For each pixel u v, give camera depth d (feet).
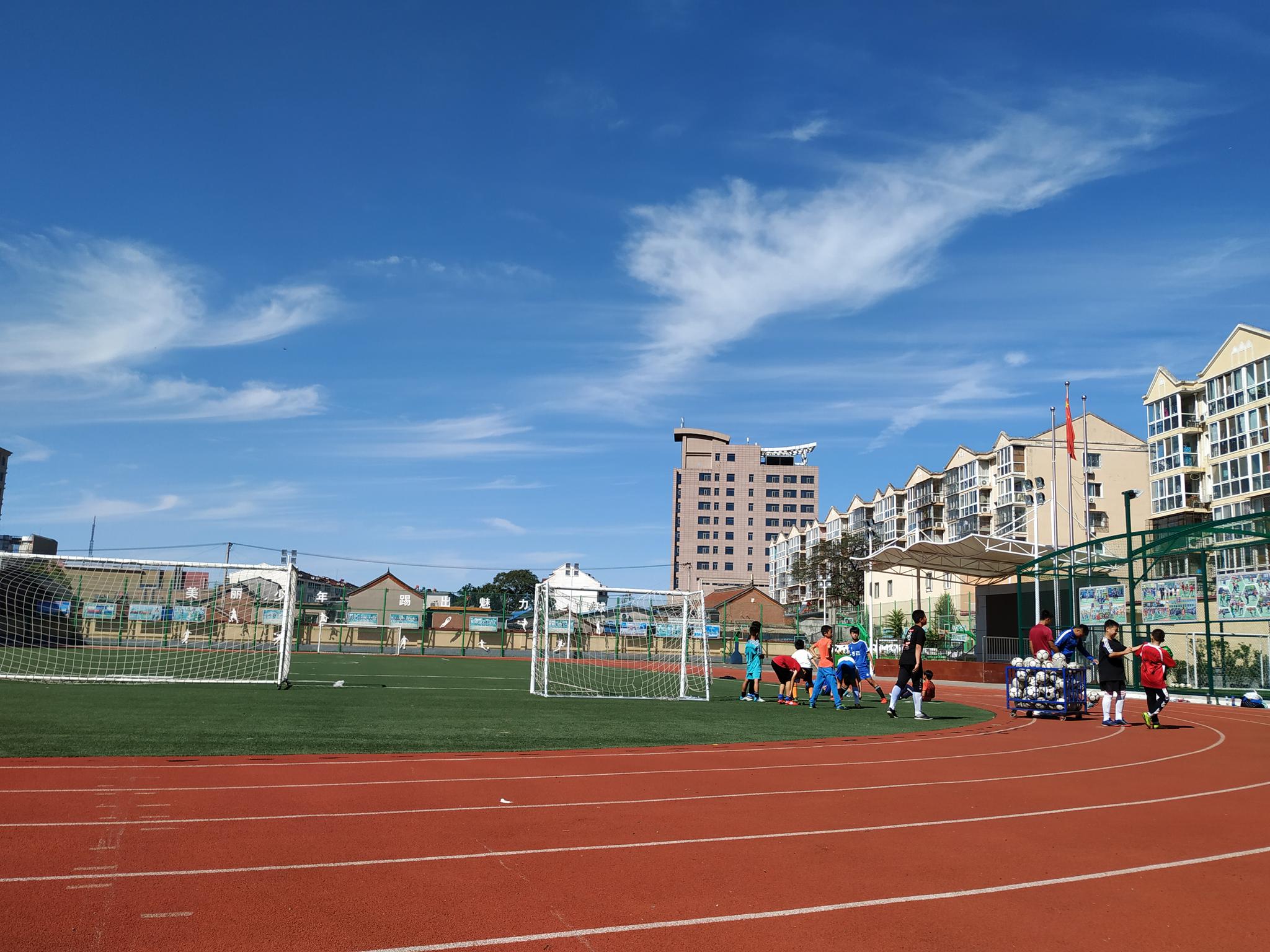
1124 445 243.60
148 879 19.52
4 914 17.04
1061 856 23.79
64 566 129.29
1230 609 85.92
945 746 47.62
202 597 146.72
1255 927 18.39
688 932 17.49
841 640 197.98
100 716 48.88
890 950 16.84
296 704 59.77
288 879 19.89
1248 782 37.01
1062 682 67.67
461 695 73.61
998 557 143.43
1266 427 193.98
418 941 16.52
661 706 70.54
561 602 120.37
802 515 565.53
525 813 27.30
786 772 36.94
